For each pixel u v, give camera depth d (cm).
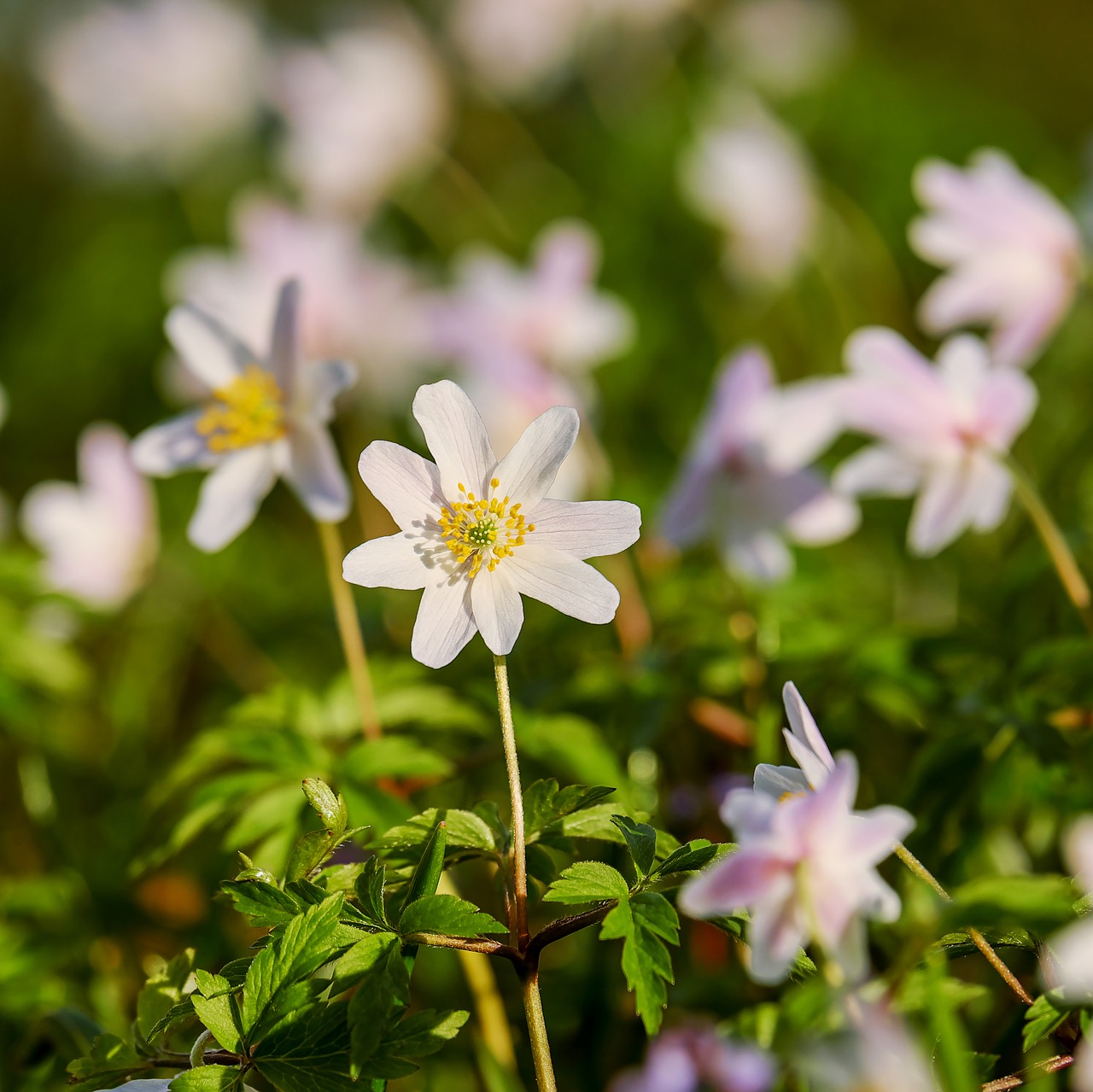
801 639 65
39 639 72
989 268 67
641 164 124
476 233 127
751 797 53
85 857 70
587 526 56
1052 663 61
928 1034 55
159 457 63
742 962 61
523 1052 62
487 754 62
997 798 61
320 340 88
